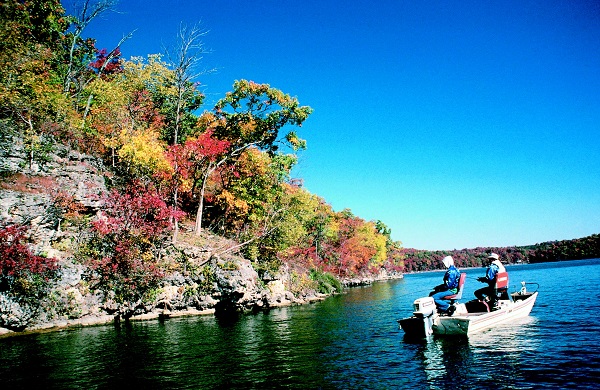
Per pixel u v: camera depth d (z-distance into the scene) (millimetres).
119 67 38031
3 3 24578
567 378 8680
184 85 31922
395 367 10258
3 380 10086
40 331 18062
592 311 17531
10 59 22594
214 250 27000
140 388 9156
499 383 8609
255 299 27641
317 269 47969
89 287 20297
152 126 33750
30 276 18031
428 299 13758
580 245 130625
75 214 21188
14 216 18422
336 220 74812
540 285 36469
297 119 31828
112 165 27609
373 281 86875
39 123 23422
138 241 22797
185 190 30891
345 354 12016
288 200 39562
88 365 11406
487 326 14086
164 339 15492
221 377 9883
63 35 32219
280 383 9258
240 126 32375
